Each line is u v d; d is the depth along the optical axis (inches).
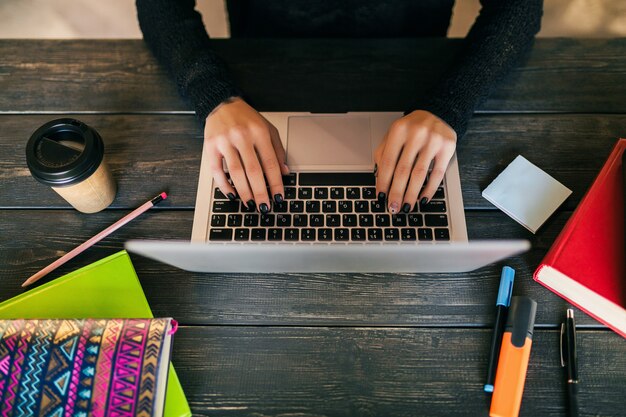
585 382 23.9
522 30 31.8
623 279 24.1
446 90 30.0
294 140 29.7
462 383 24.2
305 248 26.7
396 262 26.5
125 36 67.9
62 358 21.8
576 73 32.1
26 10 69.6
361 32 39.3
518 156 29.1
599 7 66.9
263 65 32.8
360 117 30.5
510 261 26.7
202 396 24.1
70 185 25.0
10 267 27.2
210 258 26.9
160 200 28.5
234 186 28.6
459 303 25.9
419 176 27.8
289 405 23.9
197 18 34.2
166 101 31.9
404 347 25.0
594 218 25.5
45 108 31.8
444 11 38.2
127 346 22.0
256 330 25.5
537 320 25.3
